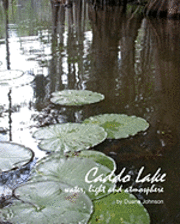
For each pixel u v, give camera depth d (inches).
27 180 65.8
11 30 283.4
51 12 416.5
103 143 88.1
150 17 386.9
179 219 60.2
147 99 124.3
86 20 348.8
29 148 81.5
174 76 154.7
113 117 103.0
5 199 62.2
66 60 183.8
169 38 250.1
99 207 57.4
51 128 93.4
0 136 91.4
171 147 87.3
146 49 211.9
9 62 178.2
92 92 128.2
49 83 143.0
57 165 71.1
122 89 135.8
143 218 55.7
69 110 112.5
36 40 240.8
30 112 110.4
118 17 384.5
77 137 87.3
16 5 492.1
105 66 171.9
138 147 86.7
